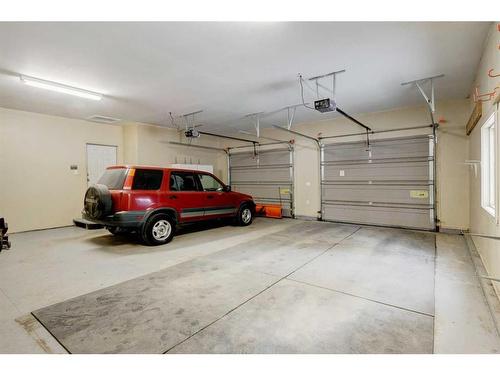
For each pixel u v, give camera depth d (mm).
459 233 5844
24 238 5590
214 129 9078
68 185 7023
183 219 5496
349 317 2410
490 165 3844
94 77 4320
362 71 4215
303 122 8227
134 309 2580
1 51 3369
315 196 8195
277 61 3803
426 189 6273
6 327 2275
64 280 3307
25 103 5664
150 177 4984
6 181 6035
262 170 9430
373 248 4770
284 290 2996
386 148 6836
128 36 3070
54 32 2949
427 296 2828
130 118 7227
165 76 4316
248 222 7320
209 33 3039
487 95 3357
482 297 2793
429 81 4695
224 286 3111
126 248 4797
